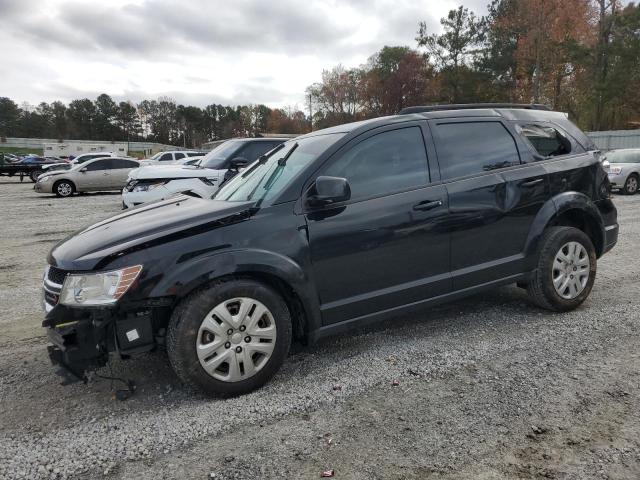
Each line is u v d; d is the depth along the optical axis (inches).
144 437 107.4
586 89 1681.8
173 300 115.3
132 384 126.7
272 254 123.7
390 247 140.2
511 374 130.3
